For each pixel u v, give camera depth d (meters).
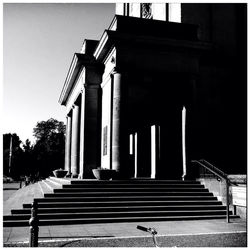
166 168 23.23
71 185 15.93
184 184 17.72
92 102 24.17
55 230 11.37
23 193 23.00
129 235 10.48
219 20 25.53
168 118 23.58
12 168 86.94
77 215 13.40
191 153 20.20
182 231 11.31
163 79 21.42
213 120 23.52
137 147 28.75
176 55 21.16
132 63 20.11
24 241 9.41
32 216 8.33
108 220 13.38
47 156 83.12
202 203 15.67
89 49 25.31
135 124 28.31
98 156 23.98
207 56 24.31
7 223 12.12
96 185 16.30
